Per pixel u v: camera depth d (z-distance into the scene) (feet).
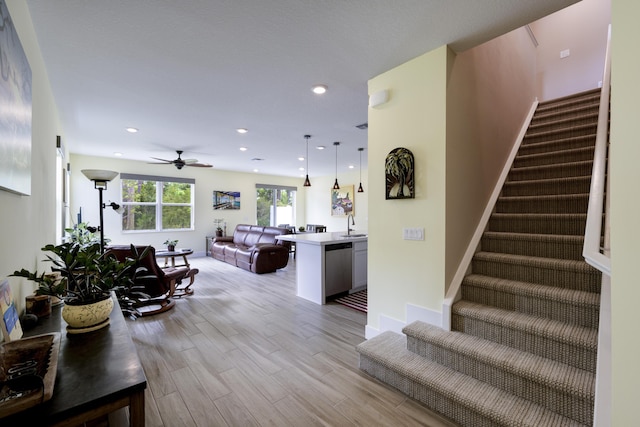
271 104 11.18
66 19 6.19
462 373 6.35
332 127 14.11
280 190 32.50
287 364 7.92
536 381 5.29
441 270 7.51
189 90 9.89
